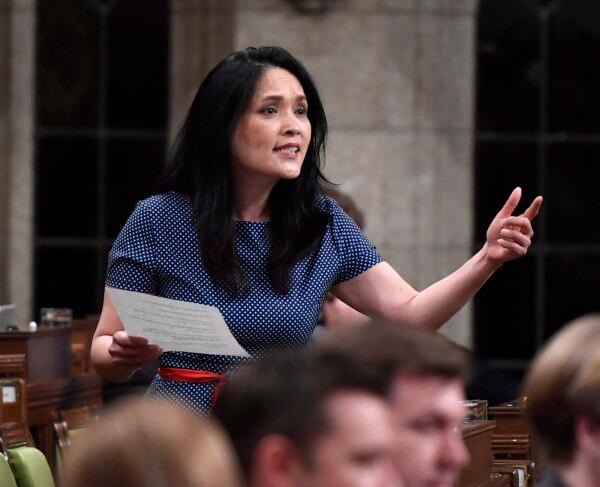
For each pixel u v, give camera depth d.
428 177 27.41
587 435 6.50
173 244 9.77
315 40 27.03
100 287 28.16
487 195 27.91
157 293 9.84
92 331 17.36
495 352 28.00
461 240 27.55
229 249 9.70
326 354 5.82
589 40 27.89
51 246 28.16
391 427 5.90
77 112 28.05
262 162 9.68
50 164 28.11
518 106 27.91
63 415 15.39
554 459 6.63
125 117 28.03
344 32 27.11
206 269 9.72
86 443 4.55
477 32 27.75
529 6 27.86
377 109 27.20
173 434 4.48
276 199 9.99
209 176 9.84
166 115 27.91
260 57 9.89
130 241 9.84
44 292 28.16
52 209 28.14
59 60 28.06
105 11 27.98
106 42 27.98
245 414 5.60
